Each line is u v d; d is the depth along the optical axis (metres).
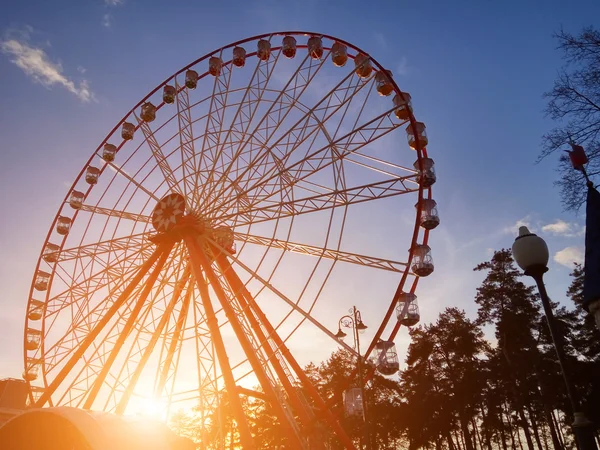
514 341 50.47
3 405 32.44
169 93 31.80
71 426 16.38
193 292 26.44
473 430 63.00
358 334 24.56
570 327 53.34
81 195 33.66
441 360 57.94
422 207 27.00
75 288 29.41
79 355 27.11
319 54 28.45
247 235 26.17
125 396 25.91
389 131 23.91
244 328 24.75
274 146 26.14
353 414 22.58
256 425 56.81
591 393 42.94
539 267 8.70
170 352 26.67
